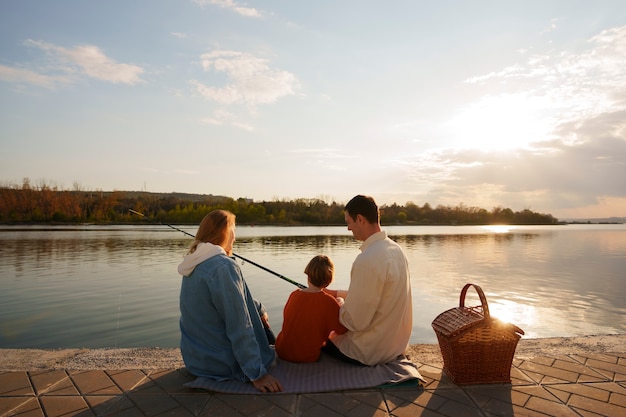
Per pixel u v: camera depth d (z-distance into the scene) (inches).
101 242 1046.4
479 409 85.0
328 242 1178.0
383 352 105.4
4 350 125.5
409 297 108.2
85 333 243.4
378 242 105.2
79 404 86.8
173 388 95.1
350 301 103.9
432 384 98.0
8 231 1595.7
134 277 462.0
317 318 109.5
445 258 767.7
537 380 100.0
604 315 311.1
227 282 95.2
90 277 460.4
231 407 85.8
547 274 541.3
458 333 95.3
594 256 823.7
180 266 101.5
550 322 290.0
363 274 101.5
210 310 97.8
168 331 247.9
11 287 396.8
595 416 82.1
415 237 1614.2
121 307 312.3
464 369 96.7
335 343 112.3
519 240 1445.6
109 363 113.3
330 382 97.0
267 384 93.0
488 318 96.0
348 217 108.8
